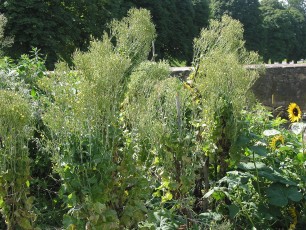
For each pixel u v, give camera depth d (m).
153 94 3.31
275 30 58.41
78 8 28.36
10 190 2.84
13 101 2.76
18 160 2.82
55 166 2.96
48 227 3.63
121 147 3.04
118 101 3.16
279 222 3.96
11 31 24.67
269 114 5.27
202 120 3.64
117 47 3.72
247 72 3.90
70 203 2.76
